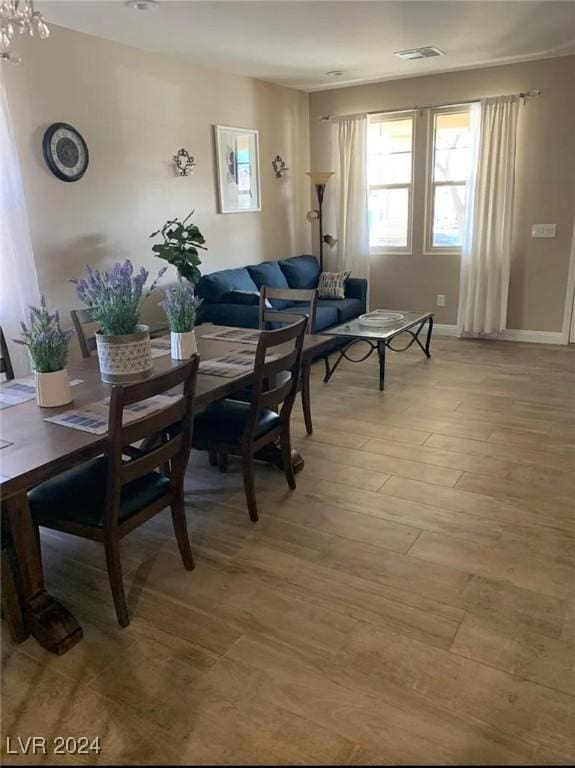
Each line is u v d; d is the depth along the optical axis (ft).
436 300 20.97
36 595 6.59
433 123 19.48
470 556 7.91
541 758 5.04
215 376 8.43
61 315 13.66
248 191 19.33
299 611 6.95
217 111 17.62
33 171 12.66
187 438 7.38
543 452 11.07
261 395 8.58
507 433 12.02
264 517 9.07
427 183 20.06
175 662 6.22
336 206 21.74
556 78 17.31
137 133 15.06
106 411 7.13
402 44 15.34
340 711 5.55
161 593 7.34
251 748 5.20
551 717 5.42
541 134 17.90
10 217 12.00
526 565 7.68
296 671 6.05
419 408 13.62
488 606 6.93
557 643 6.32
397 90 19.74
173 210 16.49
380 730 5.34
